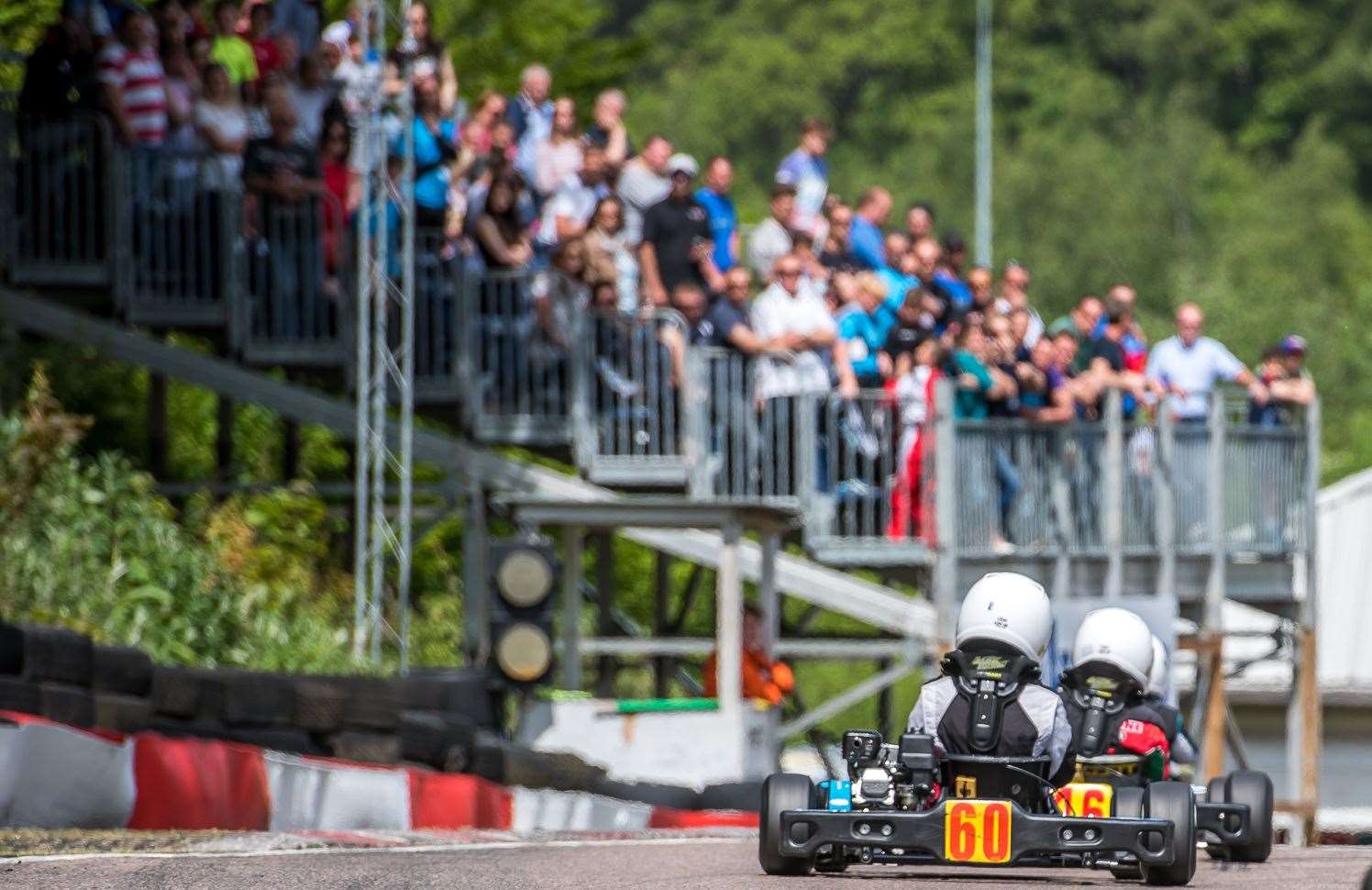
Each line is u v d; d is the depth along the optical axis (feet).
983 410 244.22
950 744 109.29
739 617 220.84
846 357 237.45
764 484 233.35
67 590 177.17
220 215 221.66
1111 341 255.50
